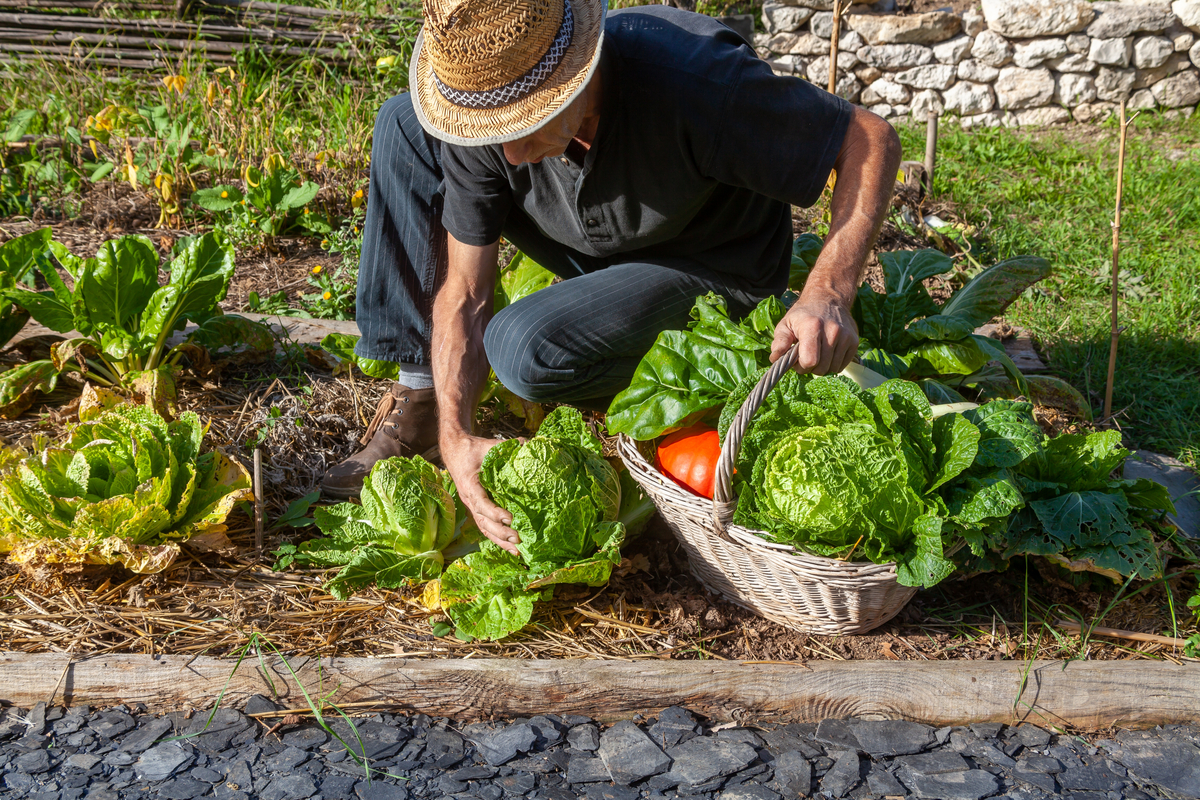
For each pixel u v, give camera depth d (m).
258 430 2.90
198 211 4.85
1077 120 7.39
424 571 2.28
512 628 2.09
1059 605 2.30
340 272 4.03
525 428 3.06
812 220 4.79
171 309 2.97
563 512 2.12
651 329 2.46
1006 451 2.03
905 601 2.17
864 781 1.87
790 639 2.17
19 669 2.00
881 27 7.25
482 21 1.73
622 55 2.03
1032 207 5.49
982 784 1.86
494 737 1.97
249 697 2.04
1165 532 2.43
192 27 6.62
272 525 2.55
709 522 2.03
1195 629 2.23
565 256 2.73
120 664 2.02
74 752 1.90
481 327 2.53
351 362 3.25
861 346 3.05
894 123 7.24
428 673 2.02
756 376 2.11
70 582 2.26
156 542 2.31
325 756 1.91
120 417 2.43
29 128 5.48
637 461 2.21
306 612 2.22
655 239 2.39
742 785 1.85
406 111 2.62
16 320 3.22
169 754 1.90
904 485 1.89
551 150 1.98
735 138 2.03
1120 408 3.39
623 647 2.14
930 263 3.17
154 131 5.41
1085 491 2.28
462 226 2.44
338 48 6.71
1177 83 7.35
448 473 2.46
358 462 2.73
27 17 6.54
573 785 1.85
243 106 5.62
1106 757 1.96
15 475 2.30
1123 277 4.50
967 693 2.03
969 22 7.26
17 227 4.61
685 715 2.02
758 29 7.77
